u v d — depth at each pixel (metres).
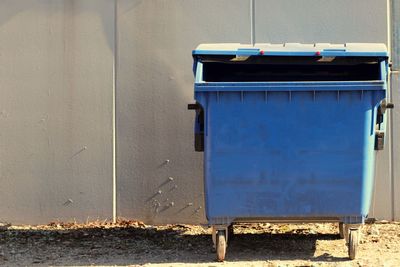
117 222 7.27
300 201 5.63
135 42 7.24
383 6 7.16
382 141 5.76
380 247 6.26
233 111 5.62
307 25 7.20
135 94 7.25
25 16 7.27
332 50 5.87
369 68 6.28
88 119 7.25
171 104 7.23
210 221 5.70
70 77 7.26
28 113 7.27
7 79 7.27
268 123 5.61
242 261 5.79
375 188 7.17
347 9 7.18
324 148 5.60
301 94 5.59
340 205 5.62
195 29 7.22
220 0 7.20
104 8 7.27
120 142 7.25
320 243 6.44
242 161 5.64
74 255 6.18
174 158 7.23
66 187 7.26
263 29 7.21
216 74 6.53
